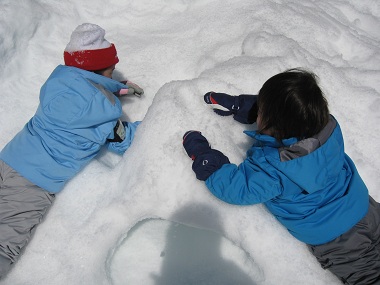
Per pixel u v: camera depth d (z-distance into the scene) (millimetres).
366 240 1520
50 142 1751
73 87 1732
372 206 1606
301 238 1576
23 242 1646
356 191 1568
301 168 1466
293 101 1438
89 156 1854
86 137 1787
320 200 1539
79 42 1789
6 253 1601
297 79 1469
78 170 1822
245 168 1564
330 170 1512
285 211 1578
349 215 1524
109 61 1873
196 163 1601
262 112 1526
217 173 1568
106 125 1808
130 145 1885
